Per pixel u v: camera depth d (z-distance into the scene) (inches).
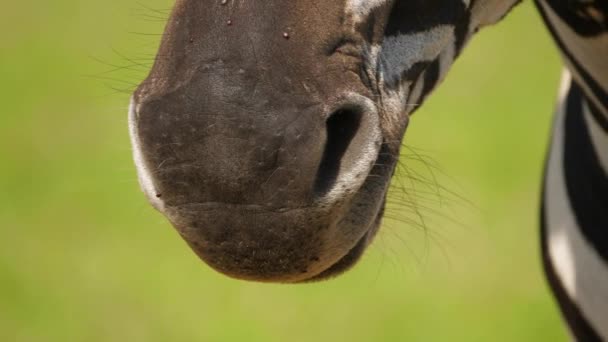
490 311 720.3
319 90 260.1
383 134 277.9
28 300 768.9
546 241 414.0
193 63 259.3
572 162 399.9
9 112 996.6
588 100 371.9
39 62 1083.3
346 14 272.7
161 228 835.4
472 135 892.6
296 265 260.7
